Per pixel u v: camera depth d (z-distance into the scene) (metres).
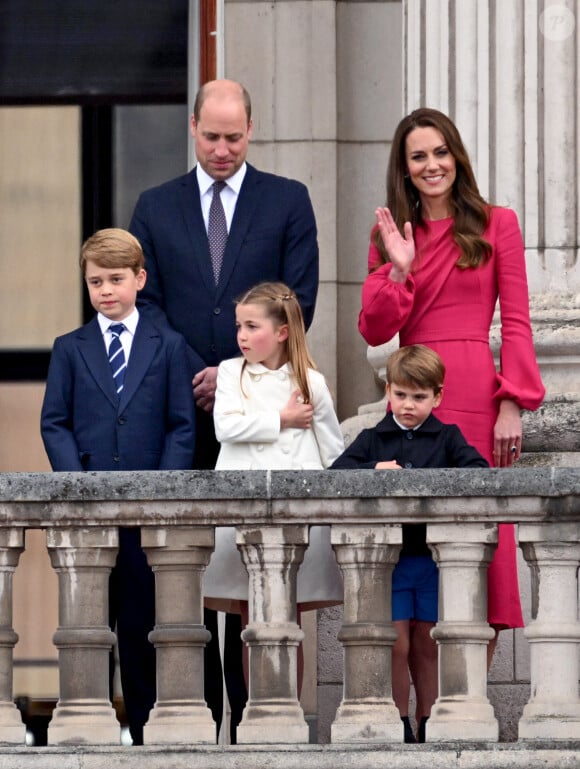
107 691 30.62
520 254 33.75
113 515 30.50
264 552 30.42
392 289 32.78
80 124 49.06
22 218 49.16
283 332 33.50
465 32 40.22
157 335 34.47
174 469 33.69
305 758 29.59
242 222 35.75
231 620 35.28
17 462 48.69
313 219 36.09
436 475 30.25
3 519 30.55
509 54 39.78
